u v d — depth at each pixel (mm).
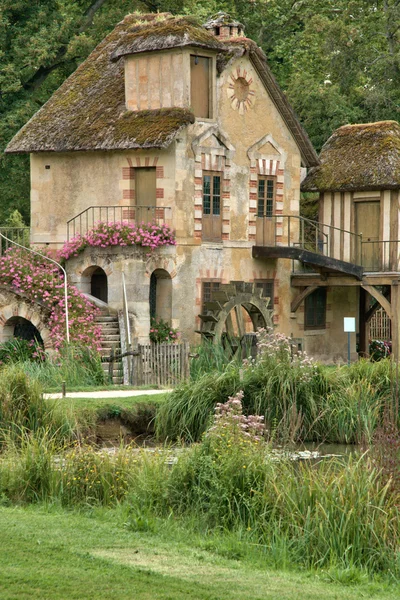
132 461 15820
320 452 20172
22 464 15602
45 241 33156
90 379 26125
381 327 41688
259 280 34188
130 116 31609
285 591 10953
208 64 32312
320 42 45781
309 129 43375
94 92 33281
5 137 39938
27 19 41812
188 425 21500
